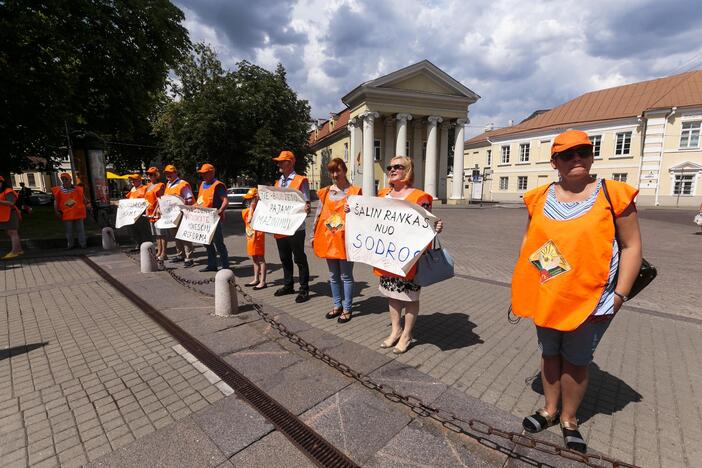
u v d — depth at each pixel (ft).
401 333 12.31
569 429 7.35
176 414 8.23
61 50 38.78
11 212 25.27
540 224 7.00
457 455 7.02
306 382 9.50
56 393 9.09
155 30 46.62
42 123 42.11
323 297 16.96
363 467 6.72
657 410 8.46
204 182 20.49
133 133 57.82
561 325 6.63
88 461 6.84
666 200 98.94
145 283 18.84
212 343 11.75
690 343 12.19
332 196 13.24
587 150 6.37
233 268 22.95
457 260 27.17
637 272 6.36
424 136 112.68
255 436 7.50
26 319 13.97
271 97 98.07
